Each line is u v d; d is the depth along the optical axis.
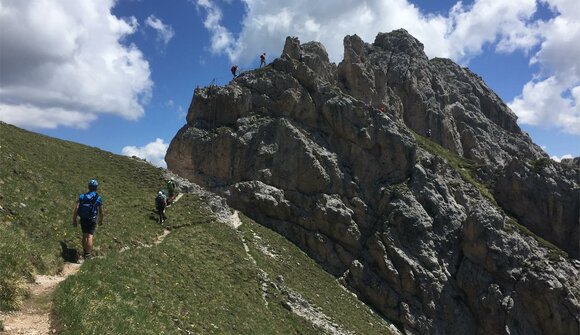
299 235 81.31
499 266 78.25
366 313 69.44
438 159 93.75
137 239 38.94
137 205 50.53
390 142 91.12
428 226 82.25
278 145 88.19
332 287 70.69
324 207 83.06
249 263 52.38
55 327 17.80
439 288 77.31
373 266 79.88
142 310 24.14
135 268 30.42
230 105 93.81
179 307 29.17
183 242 46.09
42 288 21.53
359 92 118.06
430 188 87.25
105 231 35.19
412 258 79.31
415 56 145.88
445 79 154.00
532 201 96.44
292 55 113.44
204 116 95.12
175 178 68.38
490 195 99.06
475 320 77.31
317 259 79.75
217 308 34.53
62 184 41.25
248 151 88.69
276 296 48.56
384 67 142.00
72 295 20.73
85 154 63.28
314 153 88.00
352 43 125.81
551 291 73.88
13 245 22.70
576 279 77.56
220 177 88.88
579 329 72.25
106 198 46.53
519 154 139.75
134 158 71.81
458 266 81.00
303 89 95.94
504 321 74.62
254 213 82.62
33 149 51.44
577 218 93.94
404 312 74.56
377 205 86.38
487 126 141.75
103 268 26.92
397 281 77.19
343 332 52.06
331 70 120.19
